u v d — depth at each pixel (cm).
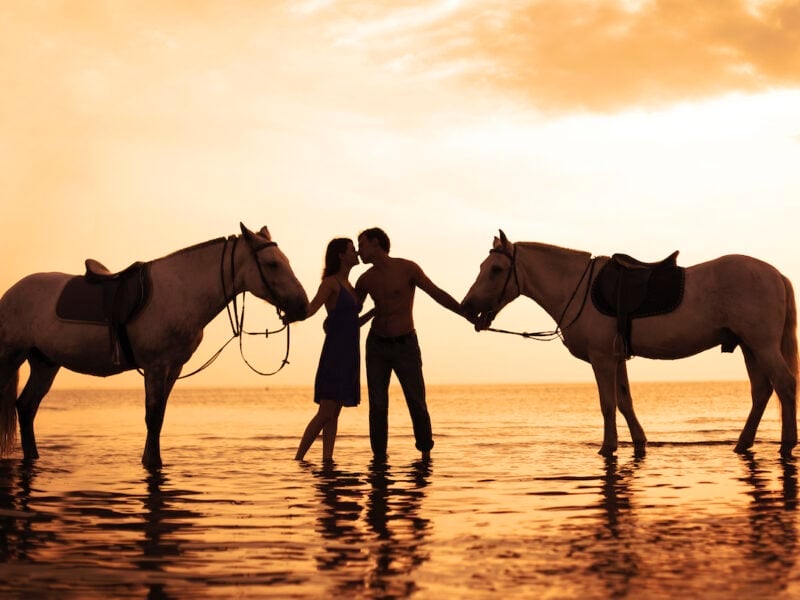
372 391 917
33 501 606
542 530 487
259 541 461
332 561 412
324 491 651
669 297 895
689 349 904
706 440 1130
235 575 386
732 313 882
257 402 5353
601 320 919
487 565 402
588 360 964
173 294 844
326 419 867
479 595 350
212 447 1087
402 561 412
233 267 855
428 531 486
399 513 547
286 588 363
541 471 772
